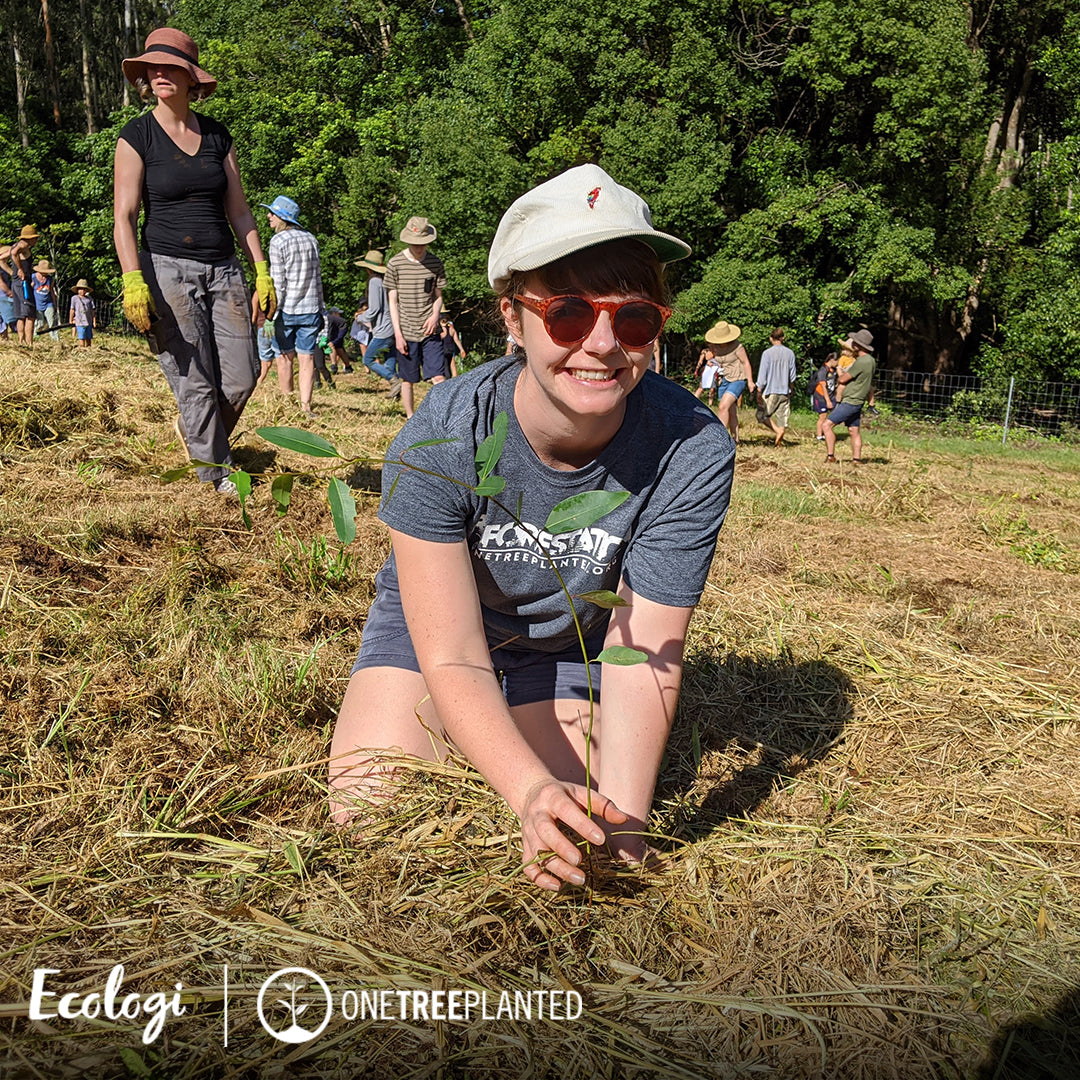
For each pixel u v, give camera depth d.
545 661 2.48
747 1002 1.78
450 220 24.81
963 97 22.91
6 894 1.94
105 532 4.14
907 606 4.70
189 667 2.98
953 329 27.23
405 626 2.51
